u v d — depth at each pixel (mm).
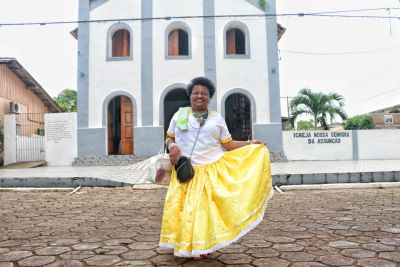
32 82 18734
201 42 15734
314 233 3887
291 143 15875
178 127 3059
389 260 2934
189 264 2912
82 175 9609
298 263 2895
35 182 8508
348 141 16094
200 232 2645
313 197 6648
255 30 15820
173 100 18250
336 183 8219
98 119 15375
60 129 15445
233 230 2566
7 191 8008
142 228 4281
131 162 14969
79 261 3010
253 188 2686
